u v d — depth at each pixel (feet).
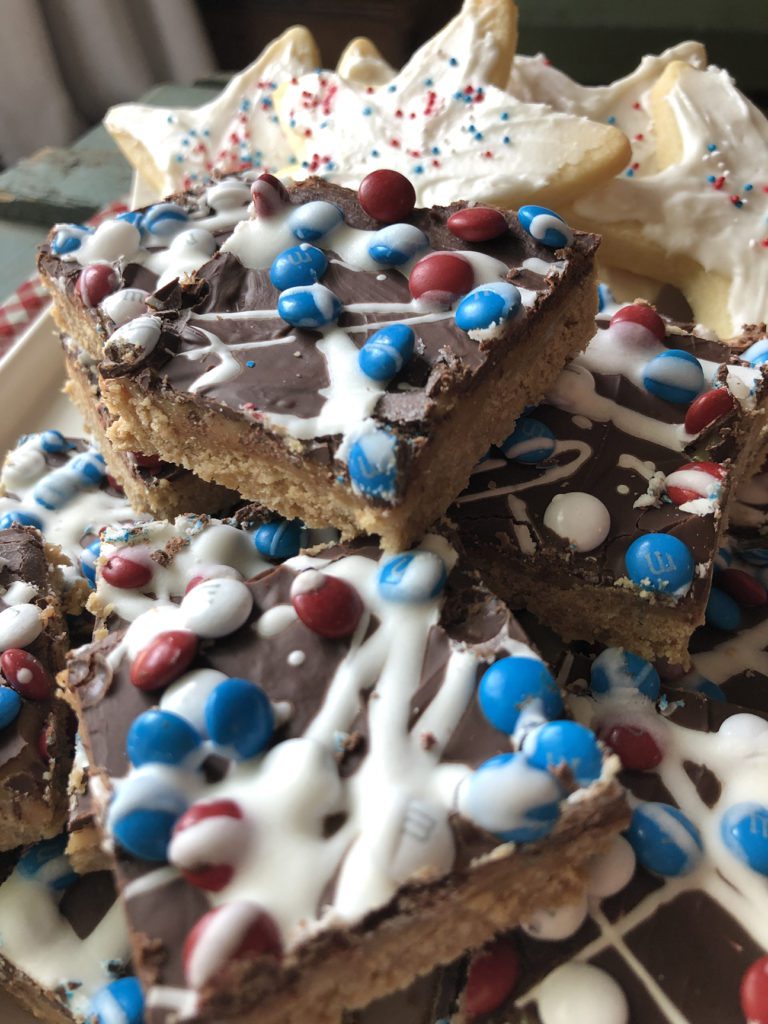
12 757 0.53
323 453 0.54
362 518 0.55
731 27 1.43
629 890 0.50
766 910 0.49
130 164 1.25
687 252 0.91
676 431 0.65
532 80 1.07
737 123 0.97
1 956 0.52
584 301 0.66
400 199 0.65
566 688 0.59
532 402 0.66
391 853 0.42
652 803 0.52
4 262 1.14
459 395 0.55
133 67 1.64
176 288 0.63
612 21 1.50
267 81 1.07
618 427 0.65
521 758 0.44
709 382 0.67
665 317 0.84
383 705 0.48
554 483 0.63
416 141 0.91
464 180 0.87
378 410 0.54
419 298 0.60
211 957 0.39
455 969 0.49
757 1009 0.45
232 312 0.62
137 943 0.41
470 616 0.53
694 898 0.50
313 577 0.52
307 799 0.43
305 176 0.89
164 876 0.42
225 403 0.56
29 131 1.57
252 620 0.52
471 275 0.61
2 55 1.46
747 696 0.63
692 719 0.56
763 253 0.89
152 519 0.71
